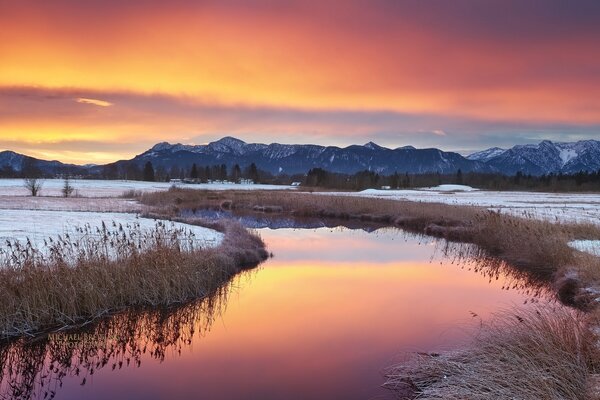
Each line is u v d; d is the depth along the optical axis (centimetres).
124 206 3812
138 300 1154
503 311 1068
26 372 829
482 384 580
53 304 1016
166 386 749
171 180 14200
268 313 1125
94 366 848
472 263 1794
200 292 1261
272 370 796
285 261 1816
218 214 3759
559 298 1248
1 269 1039
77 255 1270
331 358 838
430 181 13150
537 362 602
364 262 1808
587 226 2050
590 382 545
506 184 12281
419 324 1022
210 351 897
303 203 4188
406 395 682
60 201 4116
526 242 1872
